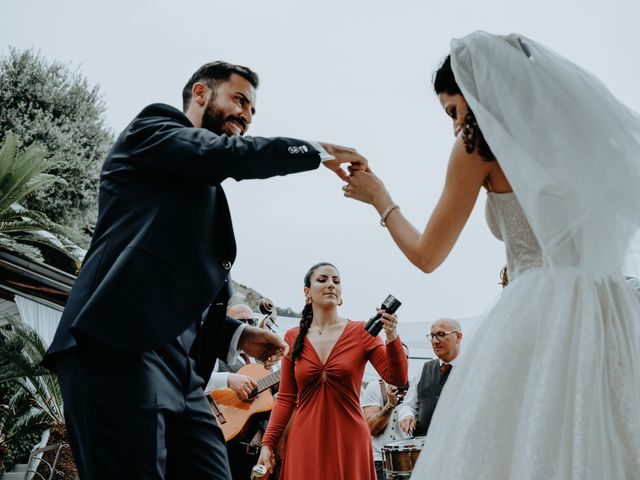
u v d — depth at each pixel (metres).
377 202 2.41
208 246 2.28
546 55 2.07
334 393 4.09
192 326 2.41
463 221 2.12
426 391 5.17
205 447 2.24
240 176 2.29
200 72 2.77
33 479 9.79
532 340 1.86
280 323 10.38
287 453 4.10
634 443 1.66
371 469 4.07
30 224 13.54
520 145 1.95
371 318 4.29
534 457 1.64
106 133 27.11
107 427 1.97
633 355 1.78
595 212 1.89
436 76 2.28
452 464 1.74
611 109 2.02
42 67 26.53
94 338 1.98
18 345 10.59
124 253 2.12
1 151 13.09
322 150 2.39
